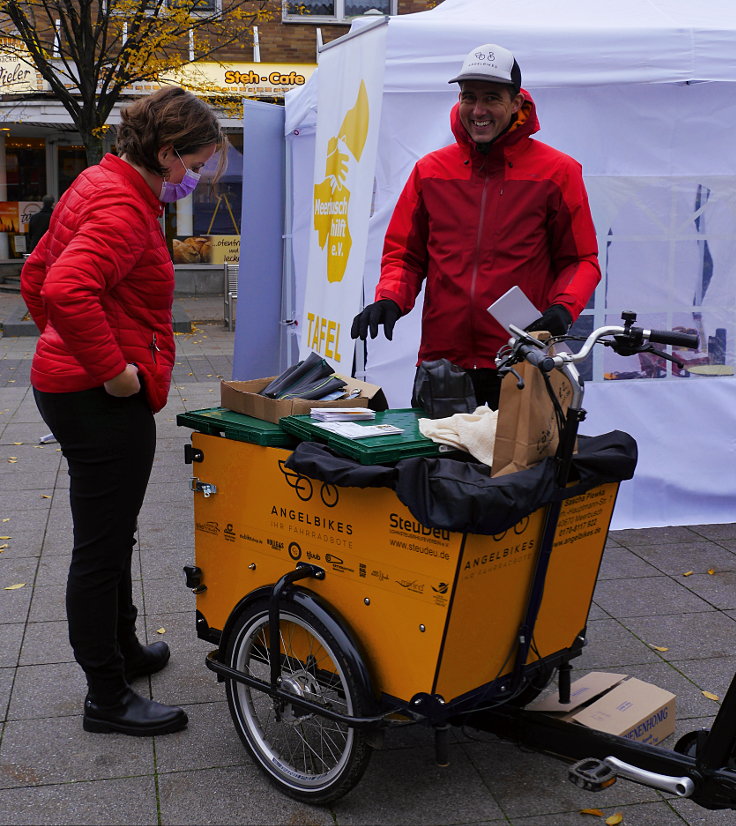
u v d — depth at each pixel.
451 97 4.70
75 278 2.52
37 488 5.79
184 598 4.12
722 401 5.07
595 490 2.68
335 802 2.70
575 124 4.77
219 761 2.90
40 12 15.55
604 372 4.99
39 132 19.81
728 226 4.97
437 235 3.33
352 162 4.27
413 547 2.36
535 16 4.82
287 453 2.61
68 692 3.31
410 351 4.98
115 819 2.62
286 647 2.78
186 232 18.69
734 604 4.11
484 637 2.48
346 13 17.89
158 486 5.81
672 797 2.73
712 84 4.82
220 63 14.23
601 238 4.88
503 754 2.95
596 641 3.75
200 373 10.01
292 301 7.67
